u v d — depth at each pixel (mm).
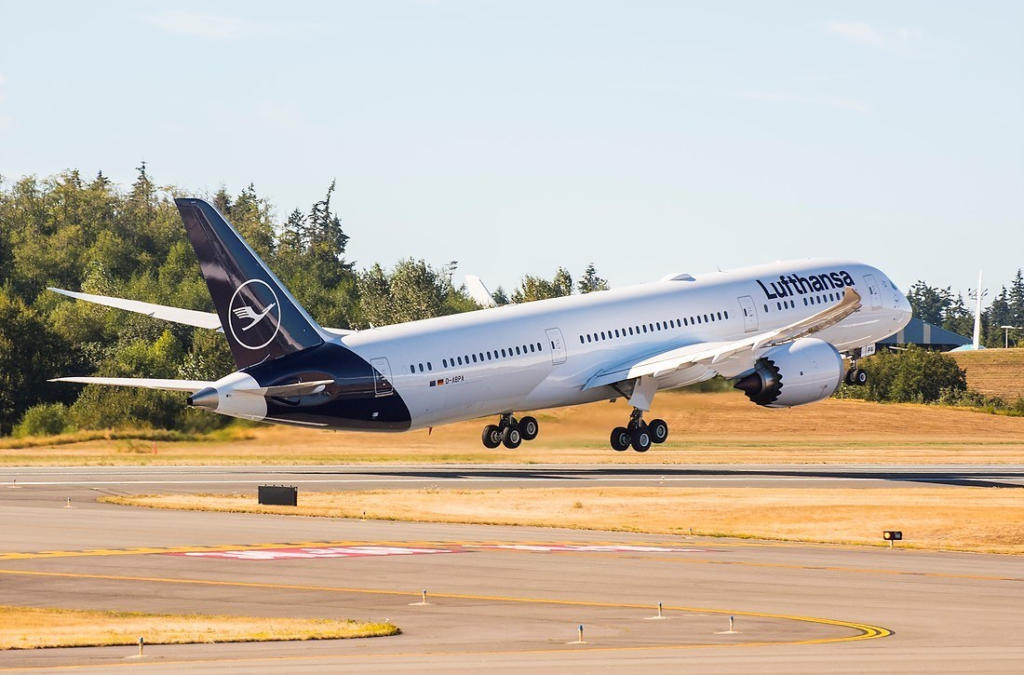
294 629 48156
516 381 121812
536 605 54406
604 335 128500
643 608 53688
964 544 83812
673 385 131375
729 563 67375
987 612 52875
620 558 68812
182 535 76812
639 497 103250
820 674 39781
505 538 78000
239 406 106375
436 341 116750
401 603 54938
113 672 40375
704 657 42656
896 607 54062
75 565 65125
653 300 133250
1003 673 40125
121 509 91188
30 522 82438
